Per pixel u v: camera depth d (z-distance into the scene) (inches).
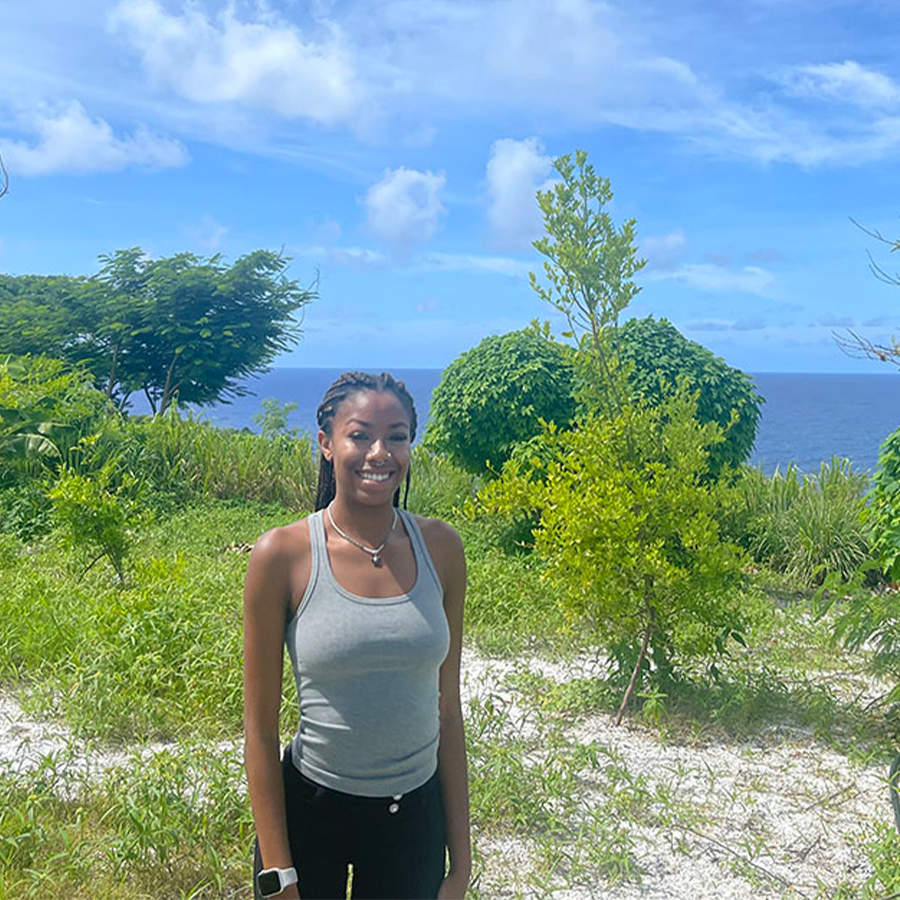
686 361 410.0
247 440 629.3
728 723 239.9
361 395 90.8
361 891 91.5
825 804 197.8
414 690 89.8
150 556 406.3
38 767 188.9
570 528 243.3
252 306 1184.2
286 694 228.4
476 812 182.2
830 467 495.8
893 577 306.5
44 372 637.3
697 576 243.8
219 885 151.3
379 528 91.0
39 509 483.8
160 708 226.8
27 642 266.5
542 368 438.3
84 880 153.3
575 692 253.3
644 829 184.2
